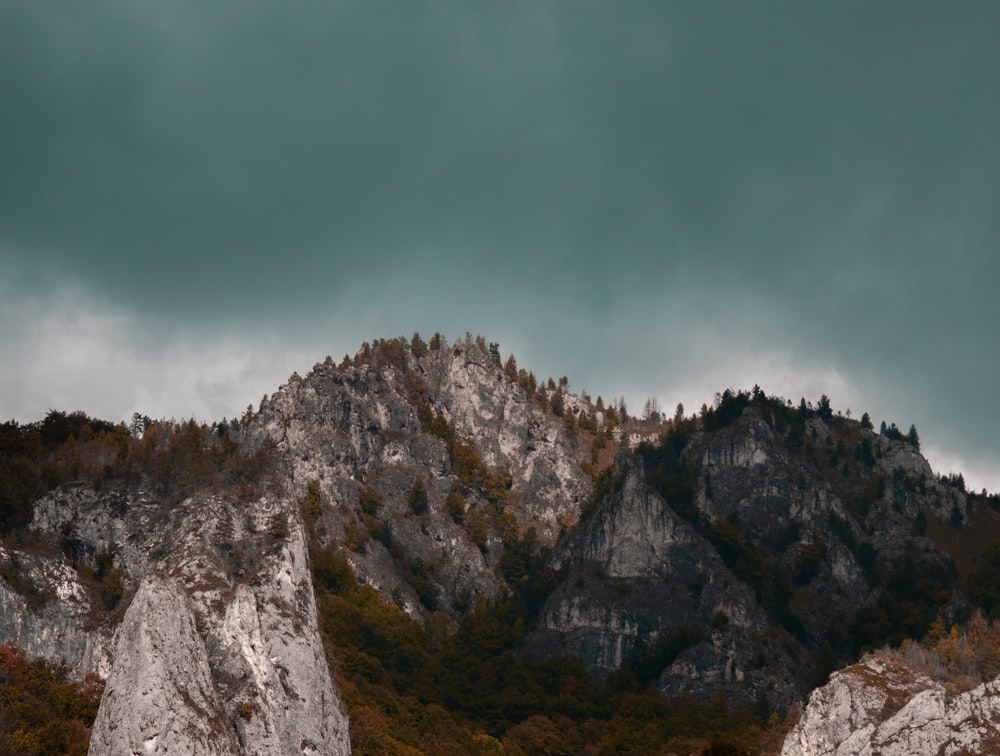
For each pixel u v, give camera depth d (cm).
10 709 18462
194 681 18375
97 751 17575
